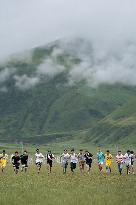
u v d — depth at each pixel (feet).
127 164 278.87
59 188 170.81
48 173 285.43
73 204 118.52
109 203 120.98
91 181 212.84
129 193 149.07
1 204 116.37
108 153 292.40
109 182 206.59
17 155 284.20
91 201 124.57
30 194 142.10
